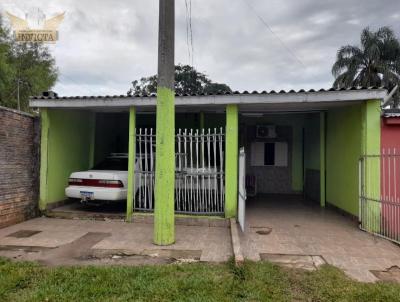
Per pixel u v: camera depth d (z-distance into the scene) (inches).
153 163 322.7
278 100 286.4
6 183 285.3
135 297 152.6
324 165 403.9
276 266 192.5
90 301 148.3
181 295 154.6
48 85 1161.4
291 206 401.1
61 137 358.9
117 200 325.4
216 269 187.8
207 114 446.0
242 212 271.4
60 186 359.3
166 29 236.2
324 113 402.0
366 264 202.2
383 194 278.5
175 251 224.7
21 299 149.3
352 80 1182.3
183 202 309.4
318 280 173.8
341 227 293.7
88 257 212.7
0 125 276.8
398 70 1131.3
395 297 154.5
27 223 301.6
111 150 465.7
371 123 282.0
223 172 304.3
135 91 1090.7
